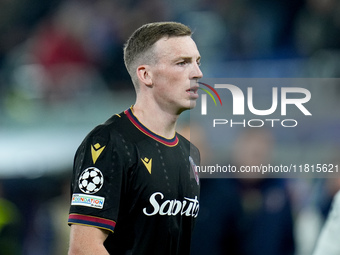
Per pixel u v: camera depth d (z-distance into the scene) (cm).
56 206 1994
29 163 2052
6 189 2008
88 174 868
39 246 1948
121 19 2936
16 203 1994
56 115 2316
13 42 3078
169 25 933
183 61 920
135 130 919
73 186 904
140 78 931
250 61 2528
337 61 2461
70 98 2455
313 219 1697
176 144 965
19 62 2789
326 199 1686
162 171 912
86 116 2320
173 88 916
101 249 854
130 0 2977
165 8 2944
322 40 2688
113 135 895
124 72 2794
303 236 1692
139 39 934
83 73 2711
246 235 1450
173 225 924
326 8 2741
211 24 2808
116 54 2825
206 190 1429
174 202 921
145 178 892
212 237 1412
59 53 2834
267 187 1552
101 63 2836
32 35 3058
